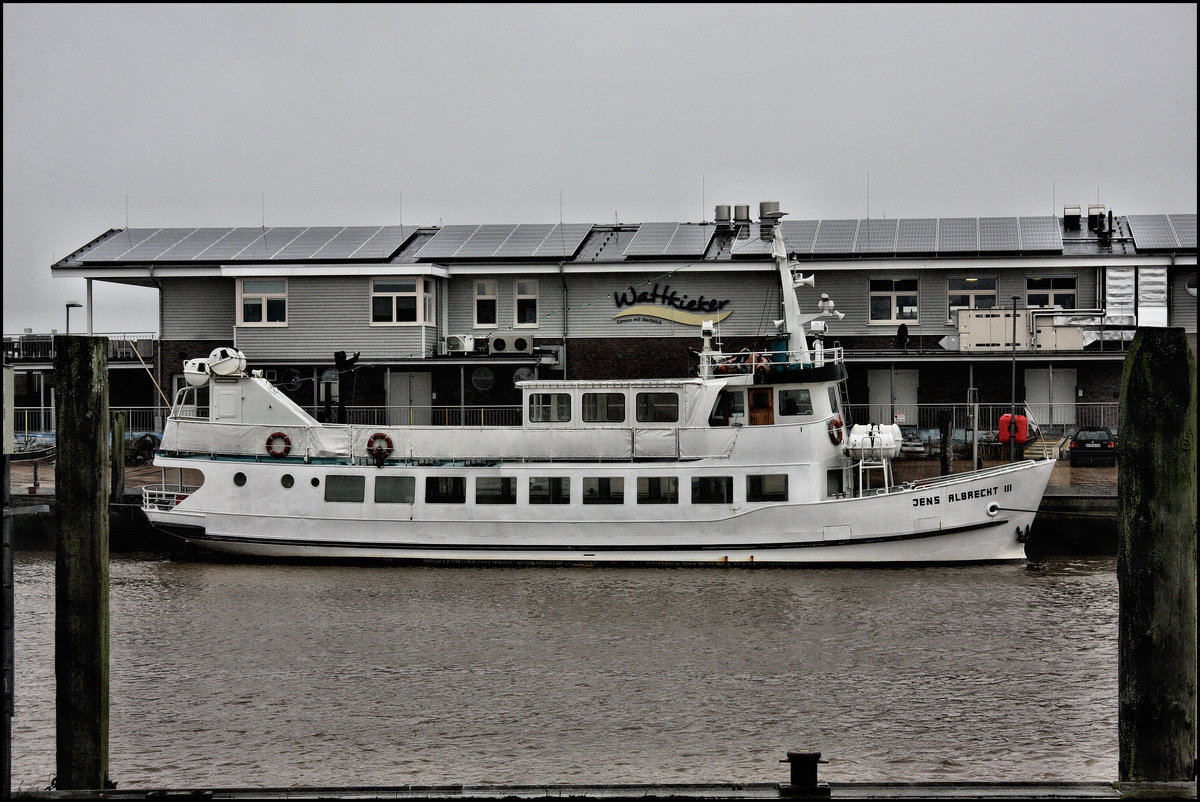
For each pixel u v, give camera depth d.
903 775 27.17
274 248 71.50
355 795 22.61
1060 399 65.19
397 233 73.94
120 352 73.62
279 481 51.38
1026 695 32.69
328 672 35.28
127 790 22.77
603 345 69.81
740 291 68.69
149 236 76.06
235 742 29.53
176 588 46.66
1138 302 65.38
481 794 22.66
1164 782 22.39
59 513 24.02
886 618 40.75
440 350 70.56
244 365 52.41
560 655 36.88
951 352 63.22
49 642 38.69
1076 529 51.41
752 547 49.19
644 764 27.92
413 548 50.69
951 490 48.56
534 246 70.56
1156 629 22.61
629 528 49.56
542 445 49.94
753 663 35.84
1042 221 70.31
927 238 68.50
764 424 49.81
